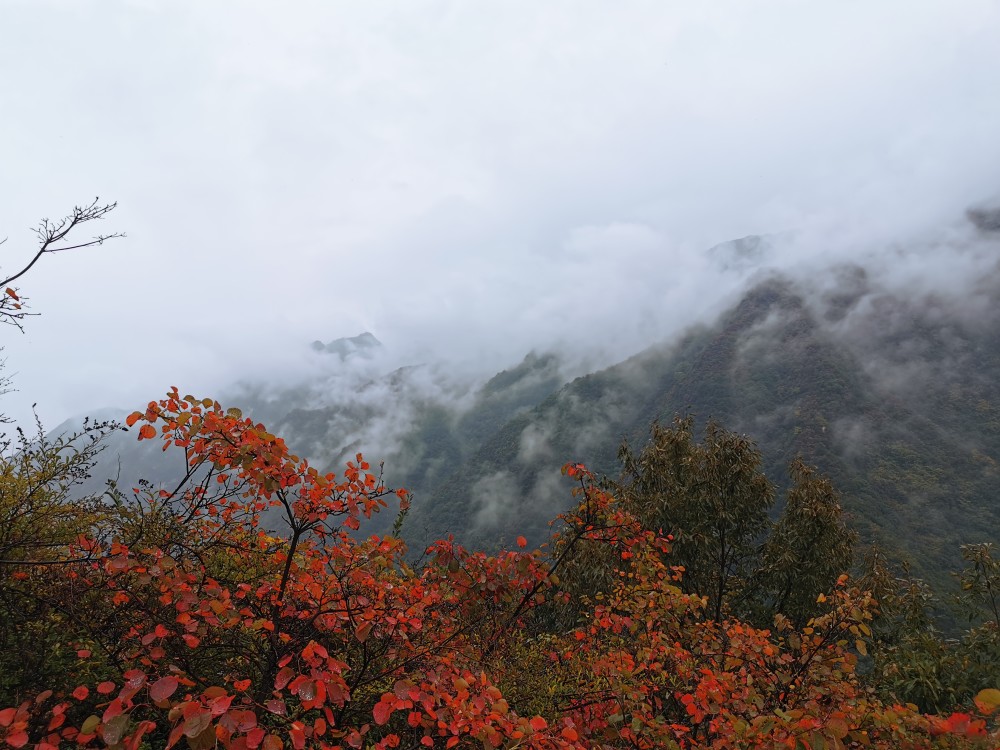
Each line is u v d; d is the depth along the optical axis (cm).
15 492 371
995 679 682
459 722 282
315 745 281
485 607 489
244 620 326
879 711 375
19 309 393
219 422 330
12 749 231
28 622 326
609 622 553
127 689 221
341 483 360
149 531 380
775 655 495
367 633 321
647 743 397
